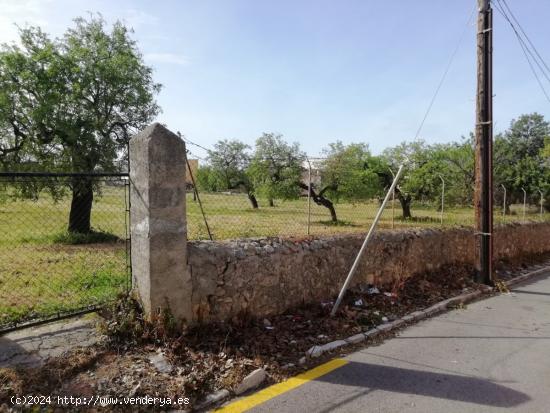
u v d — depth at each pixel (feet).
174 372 11.87
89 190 35.12
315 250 19.40
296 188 58.54
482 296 24.58
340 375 13.07
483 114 26.43
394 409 11.06
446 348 15.72
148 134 13.28
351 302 20.08
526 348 15.93
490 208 26.40
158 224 13.53
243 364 12.79
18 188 34.24
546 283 28.99
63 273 23.13
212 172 33.58
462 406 11.30
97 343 12.84
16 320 14.39
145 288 13.75
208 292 15.10
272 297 17.42
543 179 81.20
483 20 26.22
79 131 38.47
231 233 33.58
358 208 84.48
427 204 79.56
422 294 23.00
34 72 38.06
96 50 40.98
